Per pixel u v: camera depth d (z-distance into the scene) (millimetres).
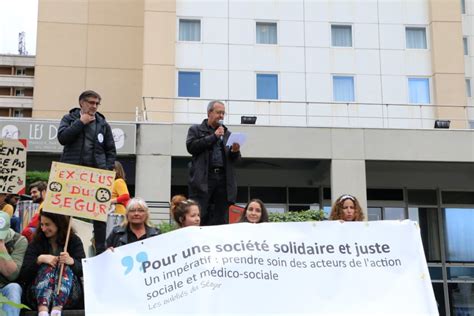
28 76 63906
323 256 5387
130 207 6215
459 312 20938
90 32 25156
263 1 22375
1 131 17016
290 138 17906
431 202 21688
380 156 18047
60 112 24422
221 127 7492
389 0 22859
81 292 5949
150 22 21781
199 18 22094
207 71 21766
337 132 18047
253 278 5262
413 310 5293
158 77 21453
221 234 5359
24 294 5941
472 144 18391
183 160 18312
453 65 22359
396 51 22562
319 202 21266
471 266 21344
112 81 24938
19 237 6172
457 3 22750
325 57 22281
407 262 5426
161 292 5148
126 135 17297
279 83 21922
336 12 22625
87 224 9227
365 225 5484
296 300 5250
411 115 21953
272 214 14562
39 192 9320
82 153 7125
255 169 20875
